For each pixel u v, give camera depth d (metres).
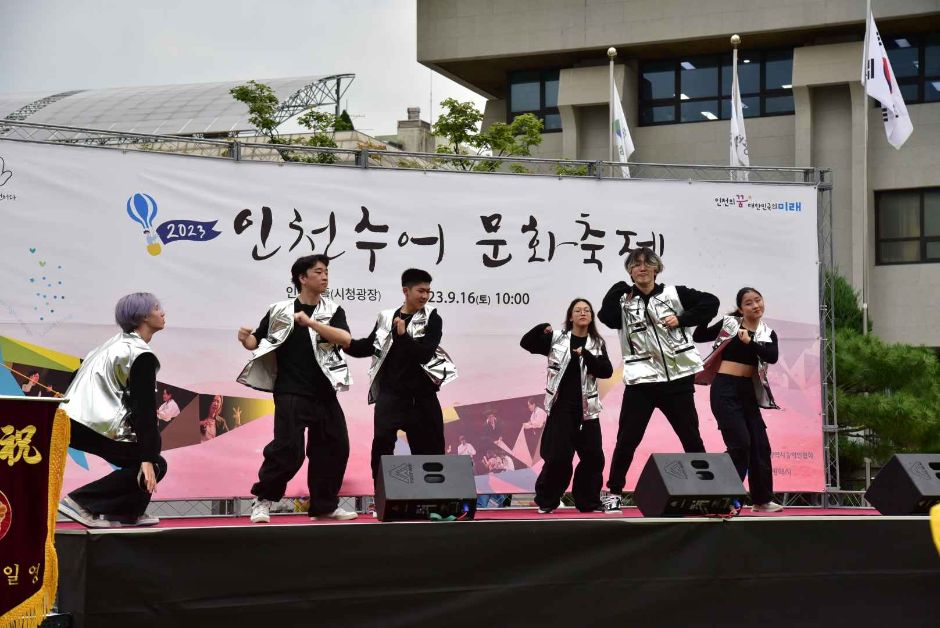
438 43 26.27
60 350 8.48
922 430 14.29
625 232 10.12
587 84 25.42
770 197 10.42
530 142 20.41
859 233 23.91
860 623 6.34
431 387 7.92
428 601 5.82
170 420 8.80
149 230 8.83
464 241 9.76
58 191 8.55
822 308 10.58
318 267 7.51
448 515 6.31
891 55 24.36
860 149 23.92
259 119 19.78
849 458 15.55
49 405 5.27
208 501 9.32
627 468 8.58
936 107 23.86
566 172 20.08
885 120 18.30
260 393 9.08
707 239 10.28
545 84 26.70
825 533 6.34
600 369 8.35
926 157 23.83
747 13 24.27
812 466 10.29
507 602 5.93
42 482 5.21
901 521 6.43
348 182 9.48
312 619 5.64
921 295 23.86
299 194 9.34
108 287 8.67
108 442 6.56
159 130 23.25
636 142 25.89
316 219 9.38
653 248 10.16
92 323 8.59
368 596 5.73
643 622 6.09
